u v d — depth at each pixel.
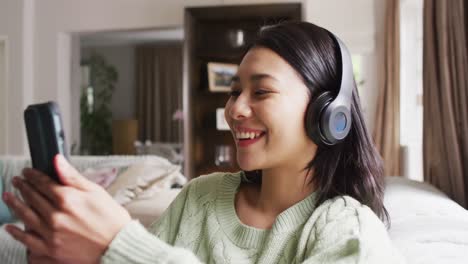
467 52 1.20
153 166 2.51
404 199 1.01
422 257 0.69
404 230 0.81
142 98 8.27
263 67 0.54
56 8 4.51
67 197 0.35
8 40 4.50
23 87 4.48
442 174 1.31
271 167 0.58
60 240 0.35
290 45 0.55
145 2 4.23
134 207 2.12
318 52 0.57
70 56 4.72
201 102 3.88
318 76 0.56
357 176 0.62
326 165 0.60
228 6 3.44
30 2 4.53
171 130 8.24
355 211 0.55
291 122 0.54
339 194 0.61
